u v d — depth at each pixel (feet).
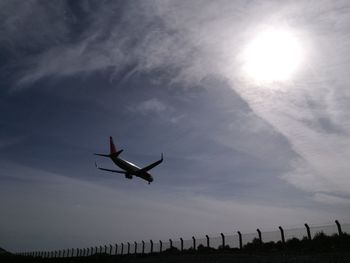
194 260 92.89
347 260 60.49
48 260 181.78
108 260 144.25
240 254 97.66
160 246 138.00
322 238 98.89
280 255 82.84
